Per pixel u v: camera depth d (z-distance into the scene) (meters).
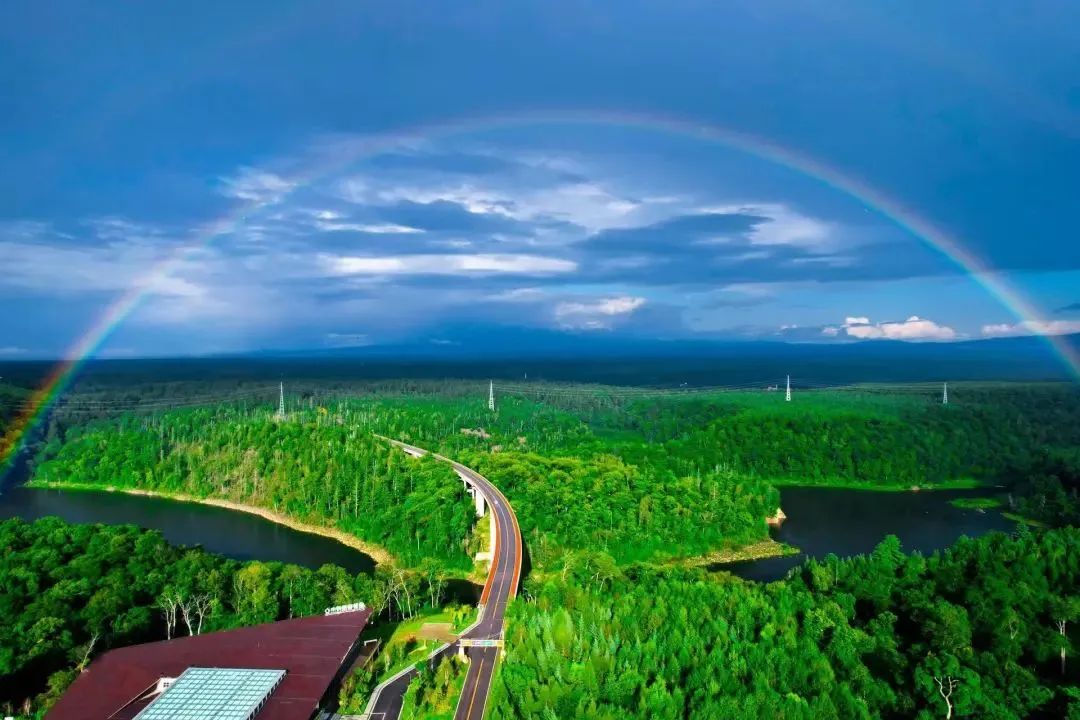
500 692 93.88
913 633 118.69
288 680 94.81
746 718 84.56
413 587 141.88
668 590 124.12
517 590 139.00
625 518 198.50
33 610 116.69
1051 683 101.56
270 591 134.75
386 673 103.50
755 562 194.75
